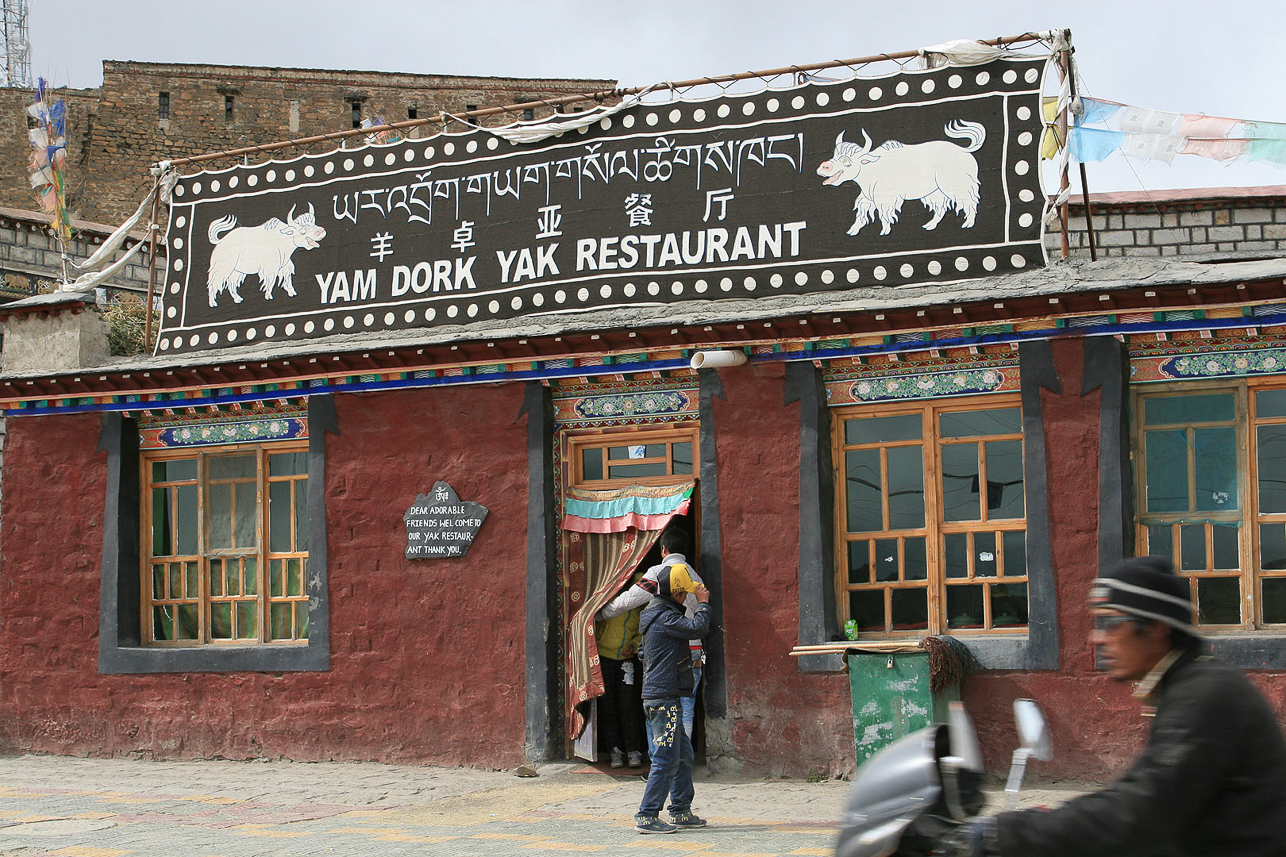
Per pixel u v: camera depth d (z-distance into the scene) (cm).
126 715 1173
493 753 1037
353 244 1196
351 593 1104
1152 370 894
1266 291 829
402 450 1100
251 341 1227
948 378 946
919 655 880
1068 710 877
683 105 1085
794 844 714
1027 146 977
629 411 1041
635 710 1005
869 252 1010
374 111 3612
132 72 3531
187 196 1280
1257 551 863
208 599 1190
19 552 1228
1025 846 302
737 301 1042
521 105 1143
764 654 962
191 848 740
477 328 1105
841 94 1035
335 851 726
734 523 982
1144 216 1344
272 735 1120
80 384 1197
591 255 1098
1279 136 913
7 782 1035
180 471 1215
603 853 701
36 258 1631
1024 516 920
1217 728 300
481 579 1059
